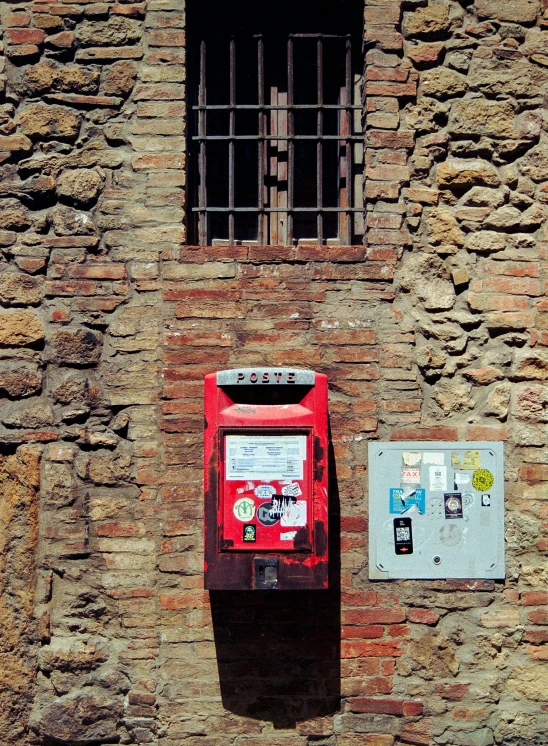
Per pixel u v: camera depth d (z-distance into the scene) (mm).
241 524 3896
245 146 4750
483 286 4465
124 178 4484
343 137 4656
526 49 4574
